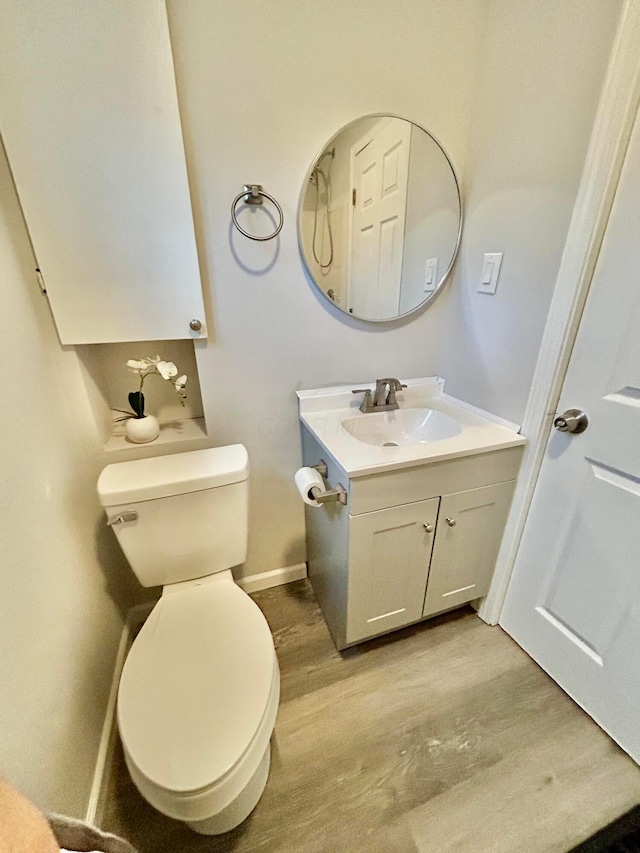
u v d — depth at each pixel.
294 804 0.95
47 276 0.95
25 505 0.77
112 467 1.08
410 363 1.45
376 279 1.26
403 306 1.33
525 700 1.18
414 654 1.32
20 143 0.83
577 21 0.83
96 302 1.01
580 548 1.08
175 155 0.93
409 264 1.27
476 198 1.20
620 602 0.99
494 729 1.10
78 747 0.87
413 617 1.32
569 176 0.91
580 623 1.12
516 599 1.33
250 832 0.91
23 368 0.84
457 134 1.17
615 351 0.91
